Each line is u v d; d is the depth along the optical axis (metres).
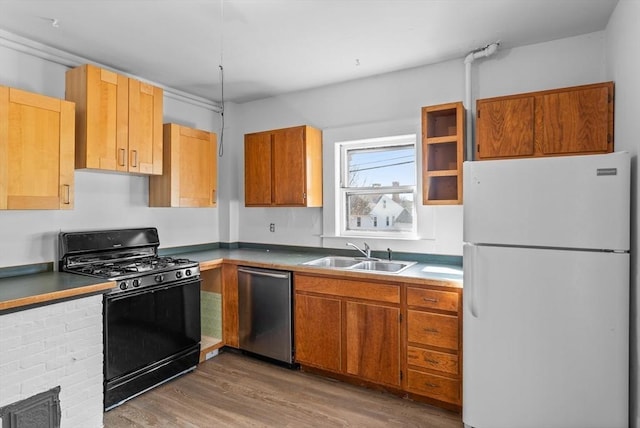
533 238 1.96
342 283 2.79
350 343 2.76
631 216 1.87
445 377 2.42
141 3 2.11
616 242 1.81
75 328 2.17
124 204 3.19
